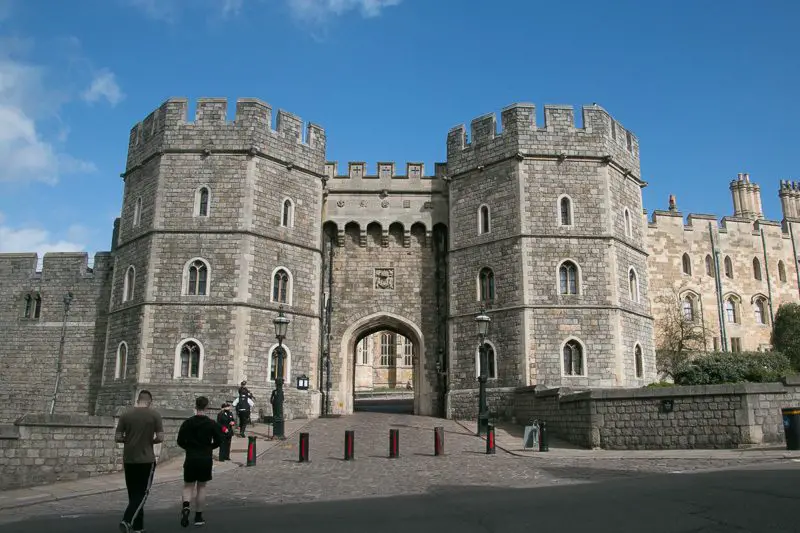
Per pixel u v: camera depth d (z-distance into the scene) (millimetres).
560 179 30250
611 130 31328
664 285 41062
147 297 28844
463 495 12555
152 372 28234
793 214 50094
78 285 36344
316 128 32906
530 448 20594
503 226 30266
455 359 30891
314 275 31594
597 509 10156
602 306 28953
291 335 30125
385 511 10992
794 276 44500
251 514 11102
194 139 30312
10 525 10391
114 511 11938
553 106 30938
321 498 12883
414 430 25938
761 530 8312
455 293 31438
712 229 42875
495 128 31547
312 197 32281
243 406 23766
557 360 28391
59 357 35594
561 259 29406
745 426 17812
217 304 28641
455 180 32531
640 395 19562
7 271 37031
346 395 33188
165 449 19125
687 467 15250
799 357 41219
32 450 15680
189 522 10320
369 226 34594
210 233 29375
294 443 22359
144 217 30422
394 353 67000
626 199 31641
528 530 8953
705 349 40812
